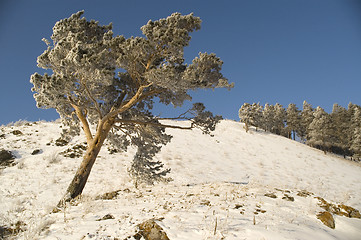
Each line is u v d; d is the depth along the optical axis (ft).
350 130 191.52
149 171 39.52
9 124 88.02
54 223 18.85
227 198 24.97
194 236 15.21
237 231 15.75
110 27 37.35
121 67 30.83
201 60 32.94
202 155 85.97
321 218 20.67
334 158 138.21
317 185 67.31
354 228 20.01
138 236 15.56
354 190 67.41
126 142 40.34
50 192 37.78
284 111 247.50
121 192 33.01
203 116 35.53
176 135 113.91
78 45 24.85
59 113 35.37
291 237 15.16
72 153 62.59
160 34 28.71
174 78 27.73
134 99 33.81
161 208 21.53
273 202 24.03
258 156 102.17
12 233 17.97
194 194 27.66
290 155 115.24
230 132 150.61
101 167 56.54
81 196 27.22
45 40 31.37
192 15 30.14
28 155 60.34
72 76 26.61
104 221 18.60
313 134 173.37
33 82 29.60
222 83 32.35
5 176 44.62
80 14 34.37
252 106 178.19
